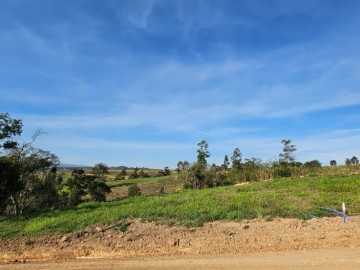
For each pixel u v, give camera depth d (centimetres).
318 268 776
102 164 6072
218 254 973
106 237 1205
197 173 3934
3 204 2323
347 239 1002
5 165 1994
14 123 2214
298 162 3778
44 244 1195
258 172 3544
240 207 1448
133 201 2045
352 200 1498
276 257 891
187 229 1217
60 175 2994
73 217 1541
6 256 1109
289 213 1328
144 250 1069
